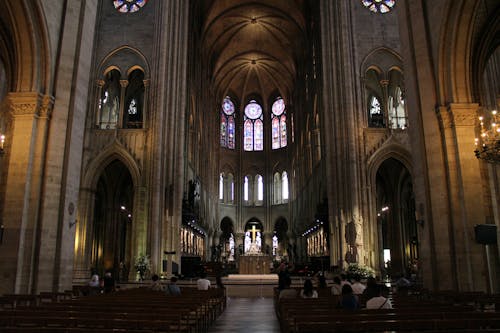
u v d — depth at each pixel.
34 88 15.91
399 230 35.66
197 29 46.16
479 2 14.84
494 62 20.78
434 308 8.61
